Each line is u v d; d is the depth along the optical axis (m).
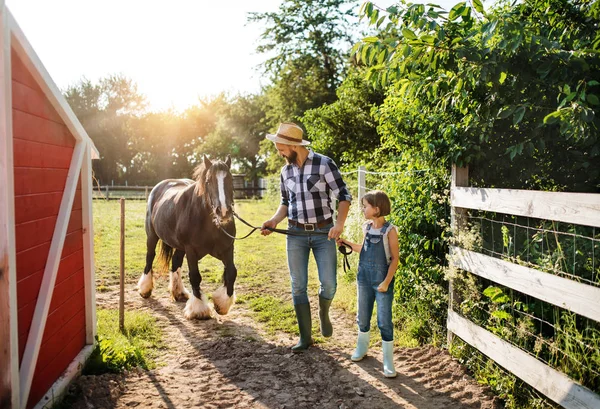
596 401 2.30
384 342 3.57
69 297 3.39
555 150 3.31
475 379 3.39
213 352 4.16
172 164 55.94
